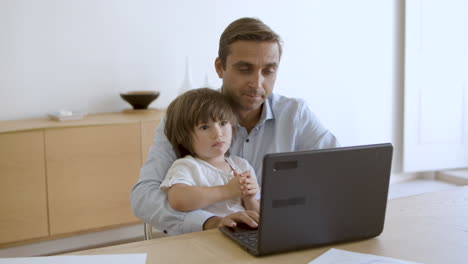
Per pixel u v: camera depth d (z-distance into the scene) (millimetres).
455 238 1207
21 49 3146
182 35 3650
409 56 4398
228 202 1504
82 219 2945
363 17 4402
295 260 1072
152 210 1438
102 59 3385
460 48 4496
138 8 3465
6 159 2717
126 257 1080
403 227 1292
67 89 3303
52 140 2816
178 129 1525
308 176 1083
